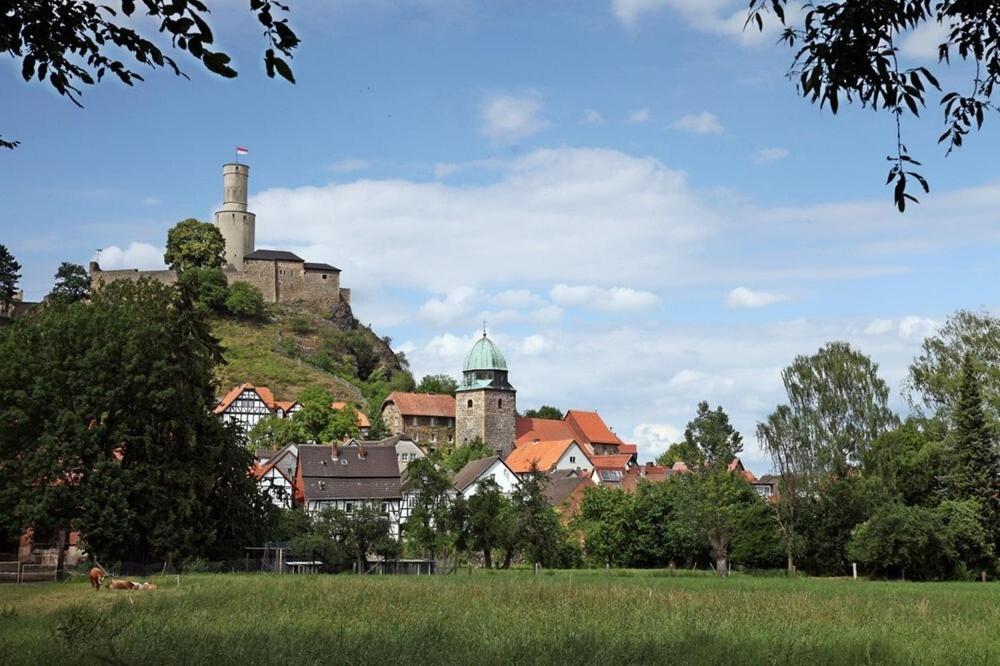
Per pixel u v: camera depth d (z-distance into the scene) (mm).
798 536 90375
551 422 196125
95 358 64688
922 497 91875
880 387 97062
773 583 60938
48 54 12805
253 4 11547
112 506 63031
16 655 19625
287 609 31312
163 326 68438
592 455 178000
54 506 62406
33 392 63406
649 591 42438
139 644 21016
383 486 123500
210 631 24562
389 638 22969
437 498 90688
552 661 19766
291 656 19609
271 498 78000
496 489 92062
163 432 65875
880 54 12055
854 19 11789
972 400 88688
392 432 192250
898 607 35531
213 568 66625
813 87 12344
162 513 65188
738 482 106000
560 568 91125
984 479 86875
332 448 125625
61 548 65312
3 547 76500
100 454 63625
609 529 100562
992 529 85938
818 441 92375
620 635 24859
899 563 79938
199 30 11664
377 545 80188
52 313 68938
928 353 97688
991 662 20828
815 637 24922
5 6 12320
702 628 26844
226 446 71062
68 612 30078
